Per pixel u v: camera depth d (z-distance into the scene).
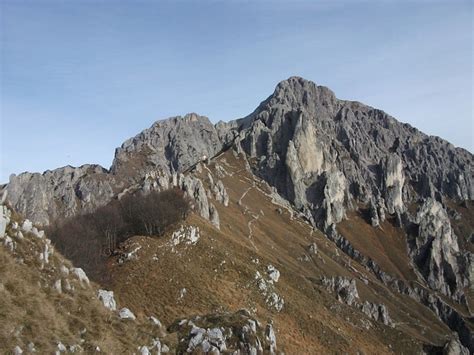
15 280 24.59
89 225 93.12
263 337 43.50
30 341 21.70
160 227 87.81
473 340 177.12
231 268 82.69
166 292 64.31
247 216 178.38
